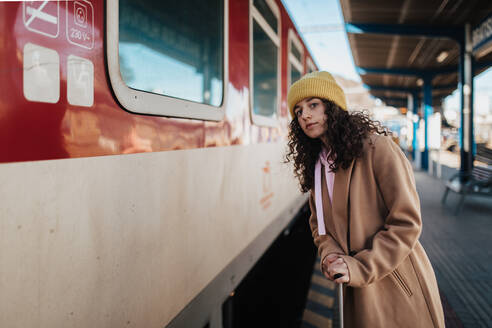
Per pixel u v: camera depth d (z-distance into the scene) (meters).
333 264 1.14
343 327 1.29
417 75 13.35
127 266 1.34
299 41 4.75
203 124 1.96
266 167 3.29
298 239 5.47
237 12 2.44
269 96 3.36
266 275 4.14
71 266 1.08
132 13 1.39
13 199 0.90
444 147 25.19
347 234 1.27
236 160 2.48
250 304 3.51
